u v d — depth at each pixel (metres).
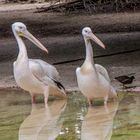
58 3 35.84
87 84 11.76
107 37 22.86
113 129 9.81
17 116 11.31
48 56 19.08
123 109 11.46
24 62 12.33
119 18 28.38
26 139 9.40
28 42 22.28
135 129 9.71
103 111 11.40
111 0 32.50
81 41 22.09
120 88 13.46
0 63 18.23
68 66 16.88
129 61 17.12
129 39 21.88
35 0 40.69
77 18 29.66
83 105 12.16
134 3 31.84
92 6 32.44
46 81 12.48
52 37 23.98
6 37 24.64
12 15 32.97
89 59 11.87
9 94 13.68
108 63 16.97
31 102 12.71
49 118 11.02
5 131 10.09
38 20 29.84
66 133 9.76
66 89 13.71
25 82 12.37
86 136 9.42
